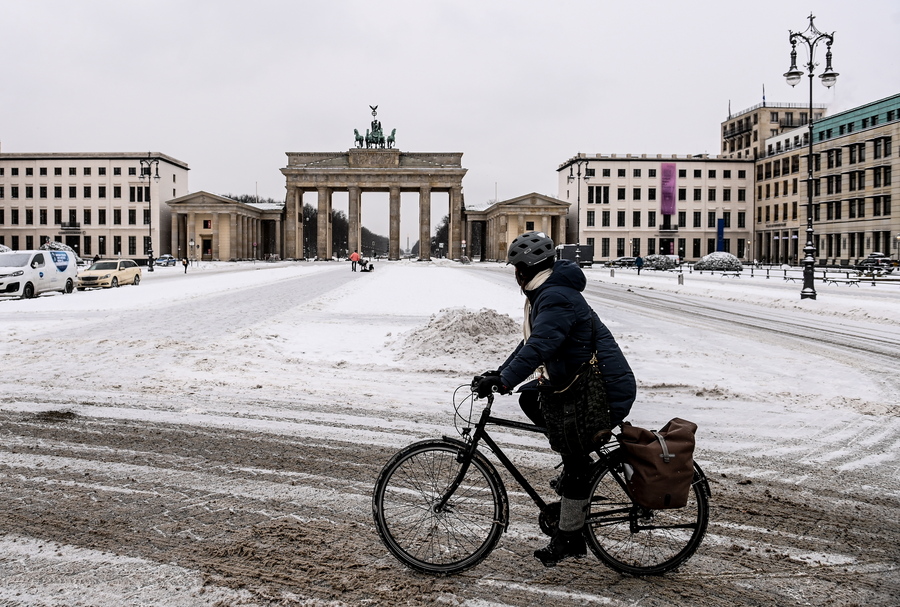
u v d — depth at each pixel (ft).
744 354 44.19
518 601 12.55
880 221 254.68
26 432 23.71
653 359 41.55
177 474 19.51
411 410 28.02
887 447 23.17
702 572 13.89
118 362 38.47
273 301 82.58
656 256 255.29
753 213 351.05
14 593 12.50
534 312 13.41
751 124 388.57
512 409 28.40
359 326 57.31
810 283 87.30
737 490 18.75
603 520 13.62
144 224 359.25
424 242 368.07
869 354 44.70
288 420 26.09
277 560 14.06
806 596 12.92
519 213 352.08
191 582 13.04
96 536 15.08
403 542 13.83
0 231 364.17
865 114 268.00
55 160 361.10
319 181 365.40
